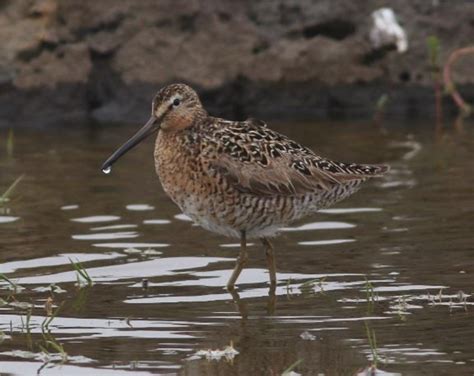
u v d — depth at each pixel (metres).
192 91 12.63
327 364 10.01
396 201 15.67
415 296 11.87
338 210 15.34
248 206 12.33
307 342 10.58
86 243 13.95
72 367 10.05
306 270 12.88
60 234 14.31
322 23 21.53
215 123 12.66
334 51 21.47
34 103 21.02
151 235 14.31
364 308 11.54
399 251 13.44
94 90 21.41
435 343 10.47
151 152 18.91
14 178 16.98
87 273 12.80
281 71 21.39
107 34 21.41
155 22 21.38
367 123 20.75
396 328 10.91
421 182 16.58
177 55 21.33
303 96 21.56
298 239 14.11
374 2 21.67
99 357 10.28
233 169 12.25
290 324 11.12
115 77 21.41
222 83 21.30
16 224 14.73
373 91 21.67
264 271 12.95
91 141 19.45
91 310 11.62
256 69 21.38
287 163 12.50
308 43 21.45
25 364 10.13
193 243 14.02
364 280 12.46
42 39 21.05
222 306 11.73
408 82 21.62
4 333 10.96
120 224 14.79
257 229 12.49
